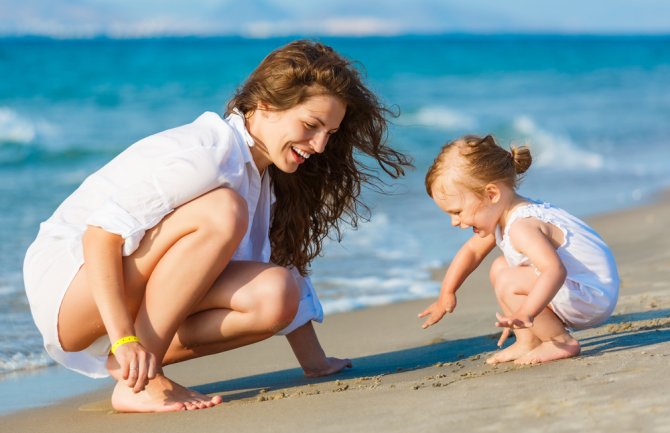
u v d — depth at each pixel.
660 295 4.31
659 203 8.95
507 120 18.09
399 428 2.24
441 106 21.16
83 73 26.98
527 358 2.98
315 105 2.90
